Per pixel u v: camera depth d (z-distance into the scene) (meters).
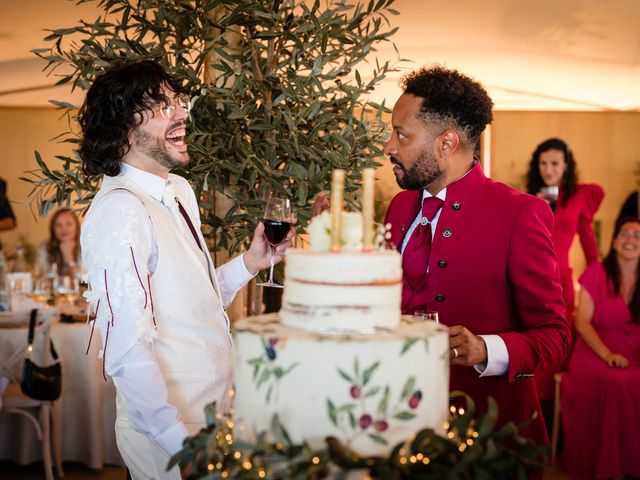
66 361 4.32
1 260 4.44
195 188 2.65
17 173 6.85
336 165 2.62
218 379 2.11
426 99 2.13
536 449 1.50
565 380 4.49
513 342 1.93
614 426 4.23
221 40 2.70
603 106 5.74
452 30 4.75
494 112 6.50
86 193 2.89
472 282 2.14
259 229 2.43
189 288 2.08
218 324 2.15
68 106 2.68
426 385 1.46
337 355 1.40
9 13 4.46
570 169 5.04
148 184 2.13
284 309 1.57
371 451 1.41
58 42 2.65
